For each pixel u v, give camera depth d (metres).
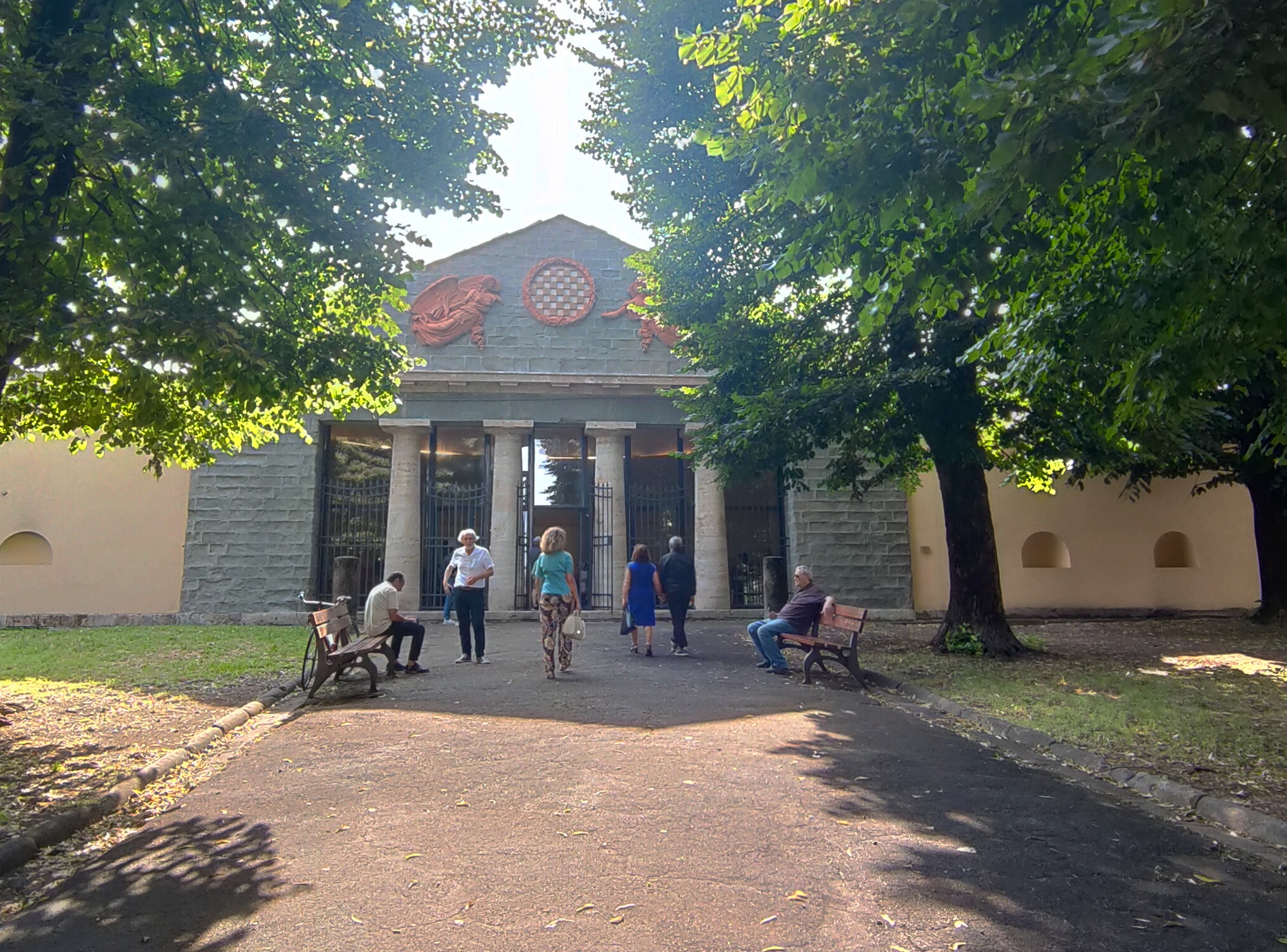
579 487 23.20
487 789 5.73
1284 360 7.09
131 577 19.98
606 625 18.59
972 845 4.71
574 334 22.67
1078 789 5.94
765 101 5.56
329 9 7.61
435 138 8.02
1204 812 5.34
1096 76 3.54
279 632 16.62
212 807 5.46
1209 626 18.39
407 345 21.95
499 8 8.30
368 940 3.54
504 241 22.92
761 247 12.95
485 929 3.63
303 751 6.90
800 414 12.36
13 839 4.60
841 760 6.61
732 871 4.28
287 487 20.83
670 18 11.50
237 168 7.09
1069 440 12.17
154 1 7.52
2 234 6.73
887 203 4.88
